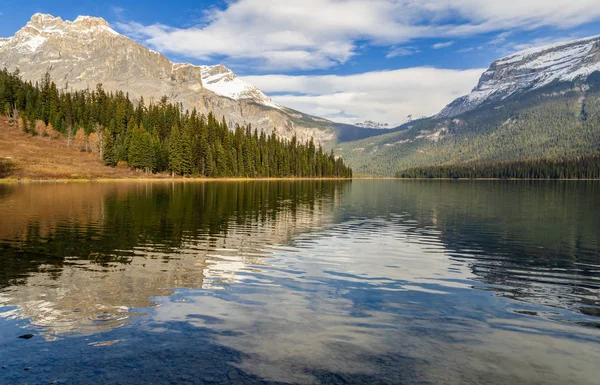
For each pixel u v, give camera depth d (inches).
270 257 852.0
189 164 5698.8
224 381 331.6
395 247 992.9
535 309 533.6
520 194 3380.9
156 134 6063.0
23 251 870.4
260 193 3016.7
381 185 5851.4
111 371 347.9
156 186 3713.1
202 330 440.8
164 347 396.5
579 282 679.7
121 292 582.2
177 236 1088.8
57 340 411.8
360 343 411.5
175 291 592.1
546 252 941.8
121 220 1379.2
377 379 337.1
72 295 564.1
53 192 2596.0
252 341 413.1
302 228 1296.8
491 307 540.4
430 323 474.0
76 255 836.6
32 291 580.1
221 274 698.8
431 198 2854.3
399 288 629.3
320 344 407.5
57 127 6245.1
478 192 3764.8
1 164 4220.0
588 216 1684.3
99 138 5826.8
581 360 379.6
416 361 372.2
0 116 6210.6
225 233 1152.8
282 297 570.3
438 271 749.9
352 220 1525.6
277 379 335.6
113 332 433.7
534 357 384.8
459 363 369.7
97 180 4458.7
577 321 489.1
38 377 337.4
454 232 1249.4
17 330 436.1
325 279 677.9
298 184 5295.3
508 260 852.6
